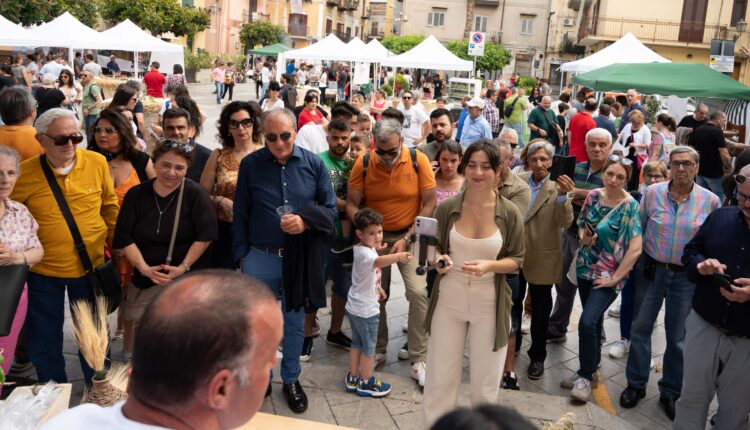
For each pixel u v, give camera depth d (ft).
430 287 13.28
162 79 60.70
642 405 15.85
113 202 13.62
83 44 53.72
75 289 12.89
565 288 18.67
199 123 20.65
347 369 15.97
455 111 52.39
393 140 15.76
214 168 15.47
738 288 11.68
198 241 13.17
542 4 158.20
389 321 19.88
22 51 79.97
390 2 243.81
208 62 131.95
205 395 4.04
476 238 11.97
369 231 14.35
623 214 15.12
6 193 11.43
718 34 106.63
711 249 12.56
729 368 12.44
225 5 159.43
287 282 13.21
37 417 8.57
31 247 11.98
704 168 30.04
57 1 72.49
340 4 208.95
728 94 34.09
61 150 12.42
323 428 10.11
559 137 44.80
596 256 15.60
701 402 12.84
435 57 61.41
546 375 17.07
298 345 13.71
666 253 15.08
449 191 17.25
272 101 39.11
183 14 112.78
